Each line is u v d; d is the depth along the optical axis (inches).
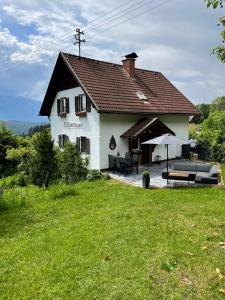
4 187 803.4
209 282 244.2
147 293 234.2
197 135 1106.7
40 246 334.6
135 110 822.5
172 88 1080.8
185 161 962.1
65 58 870.4
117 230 363.6
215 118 1013.8
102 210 460.1
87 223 399.9
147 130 837.2
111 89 854.5
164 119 959.6
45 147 767.7
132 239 334.3
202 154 1007.6
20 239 366.6
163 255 291.3
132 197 533.3
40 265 290.2
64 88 962.7
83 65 886.4
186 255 289.6
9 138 1161.4
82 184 682.2
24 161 969.5
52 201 541.6
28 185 819.4
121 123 847.7
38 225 415.5
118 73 959.0
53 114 1058.1
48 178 763.4
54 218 443.8
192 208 441.4
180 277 253.3
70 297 235.6
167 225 371.9
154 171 800.9
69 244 331.9
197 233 341.1
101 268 275.1
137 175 754.2
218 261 275.4
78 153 829.8
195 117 1143.0
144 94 932.6
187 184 612.1
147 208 453.7
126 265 277.7
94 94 791.7
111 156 808.3
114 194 564.1
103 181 697.6
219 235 334.0
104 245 323.0
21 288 253.4
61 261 293.6
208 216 401.4
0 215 475.2
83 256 301.9
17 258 309.9
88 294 237.8
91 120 834.8
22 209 501.0
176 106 981.2
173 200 496.1
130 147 868.6
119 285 246.7
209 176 639.8
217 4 239.3
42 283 258.2
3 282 265.3
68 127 957.2
